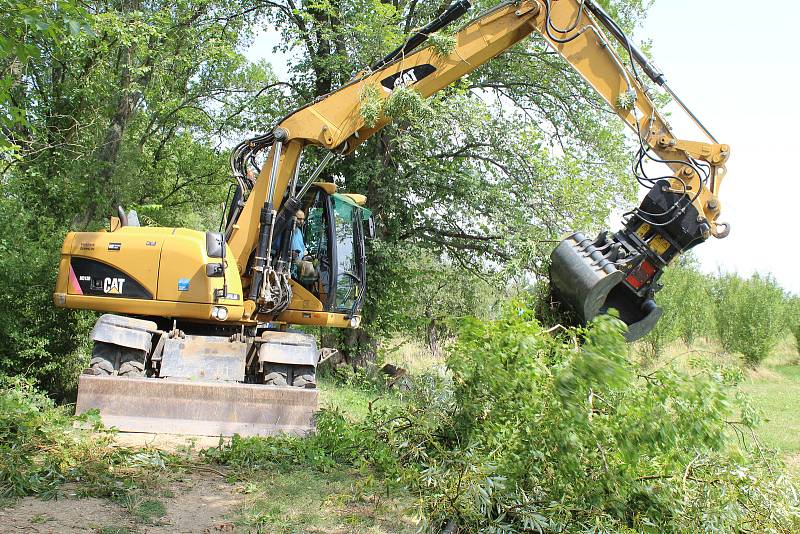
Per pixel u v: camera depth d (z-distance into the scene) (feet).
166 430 28.43
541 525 18.12
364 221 38.91
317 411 29.14
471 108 54.19
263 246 32.68
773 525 19.45
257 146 35.04
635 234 29.96
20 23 21.06
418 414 24.12
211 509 19.61
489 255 58.85
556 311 31.63
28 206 54.95
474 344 21.25
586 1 31.35
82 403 28.48
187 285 32.07
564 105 61.46
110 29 53.11
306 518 19.21
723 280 115.75
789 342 117.08
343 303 37.11
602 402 19.65
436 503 19.44
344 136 33.27
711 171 30.09
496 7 32.45
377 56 55.21
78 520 17.38
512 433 20.39
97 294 32.71
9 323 35.60
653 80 30.55
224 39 68.85
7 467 19.74
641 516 19.27
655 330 79.66
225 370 30.68
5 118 25.52
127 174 62.59
